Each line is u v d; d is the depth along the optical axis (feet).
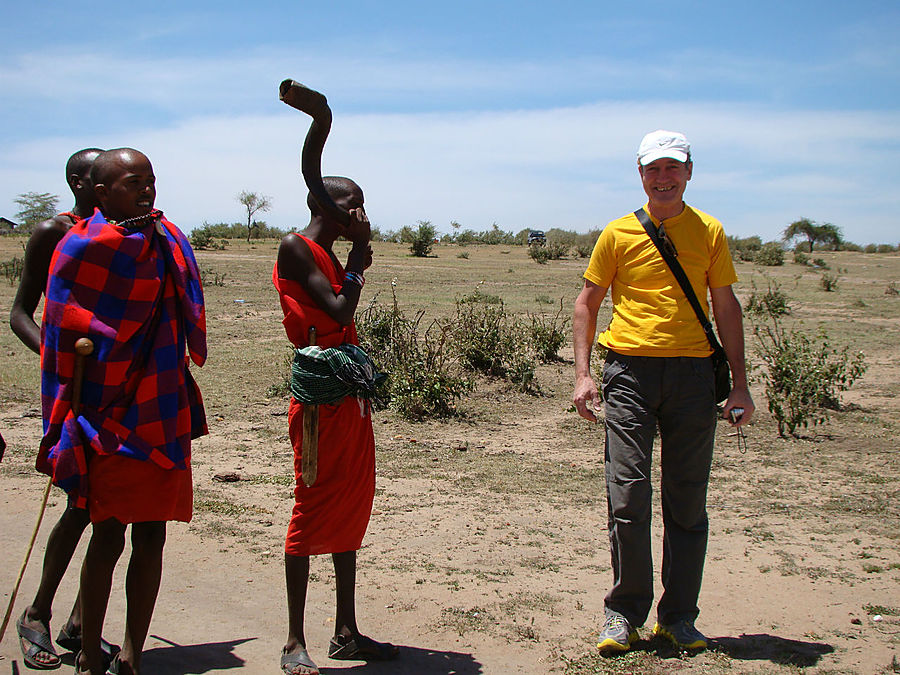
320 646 12.05
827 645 12.19
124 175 10.28
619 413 11.95
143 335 10.10
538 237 266.77
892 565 15.89
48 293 10.03
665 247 11.87
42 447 10.16
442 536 17.56
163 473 10.14
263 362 40.45
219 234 271.69
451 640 12.35
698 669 11.24
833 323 66.74
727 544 17.25
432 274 120.88
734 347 12.28
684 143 11.78
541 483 22.16
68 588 13.93
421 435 27.78
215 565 15.35
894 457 25.07
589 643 12.26
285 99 10.63
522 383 35.45
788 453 25.54
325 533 11.18
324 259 11.37
